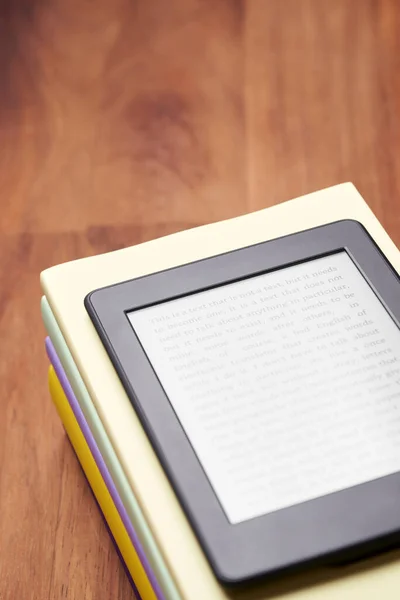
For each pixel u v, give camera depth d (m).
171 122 0.86
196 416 0.59
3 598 0.66
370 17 0.91
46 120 0.86
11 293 0.77
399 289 0.62
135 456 0.58
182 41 0.91
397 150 0.84
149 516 0.57
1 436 0.71
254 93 0.87
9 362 0.74
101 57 0.90
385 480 0.57
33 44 0.91
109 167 0.83
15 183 0.83
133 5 0.93
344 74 0.88
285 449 0.58
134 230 0.80
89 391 0.61
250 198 0.81
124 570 0.66
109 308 0.62
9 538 0.68
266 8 0.92
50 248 0.79
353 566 0.56
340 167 0.83
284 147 0.84
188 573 0.56
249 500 0.57
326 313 0.62
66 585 0.66
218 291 0.62
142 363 0.60
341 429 0.58
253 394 0.59
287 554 0.55
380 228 0.65
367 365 0.60
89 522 0.68
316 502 0.56
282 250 0.63
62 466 0.70
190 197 0.82
